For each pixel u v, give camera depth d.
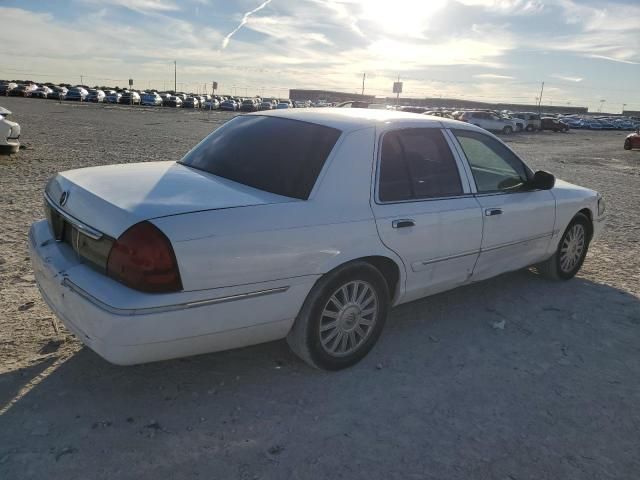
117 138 20.48
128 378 3.47
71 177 3.61
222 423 3.09
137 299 2.79
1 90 65.69
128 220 2.88
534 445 3.06
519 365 3.93
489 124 47.16
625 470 2.90
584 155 26.41
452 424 3.20
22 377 3.40
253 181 3.60
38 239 3.58
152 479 2.64
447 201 4.13
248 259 3.06
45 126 24.38
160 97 78.31
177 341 2.95
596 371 3.90
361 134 3.74
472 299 5.11
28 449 2.78
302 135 3.80
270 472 2.73
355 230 3.49
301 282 3.30
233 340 3.20
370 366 3.80
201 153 4.16
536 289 5.45
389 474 2.77
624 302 5.21
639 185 14.81
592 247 7.27
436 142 4.23
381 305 3.81
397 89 30.09
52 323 4.14
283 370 3.69
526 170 5.02
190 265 2.88
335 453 2.90
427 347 4.12
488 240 4.46
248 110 73.56
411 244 3.84
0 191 8.60
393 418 3.23
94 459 2.74
